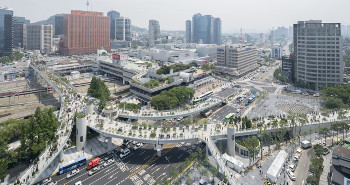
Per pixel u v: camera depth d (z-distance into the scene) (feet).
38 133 413.39
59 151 405.18
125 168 413.59
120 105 647.56
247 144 473.26
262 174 392.47
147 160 442.09
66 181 372.58
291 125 537.65
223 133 488.02
